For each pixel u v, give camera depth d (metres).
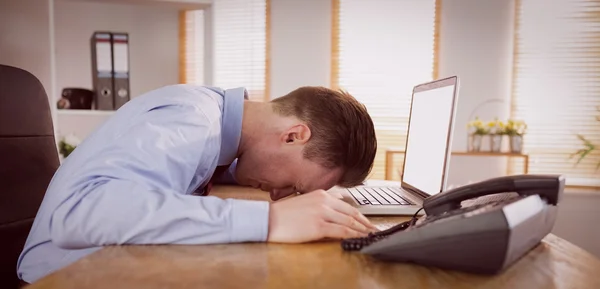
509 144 3.72
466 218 0.52
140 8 4.28
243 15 4.42
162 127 0.74
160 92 0.83
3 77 1.03
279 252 0.62
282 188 0.97
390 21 4.28
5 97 1.02
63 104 2.81
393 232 0.69
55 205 0.66
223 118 0.91
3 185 1.00
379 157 4.32
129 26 4.27
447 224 0.53
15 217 1.02
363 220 0.71
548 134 4.04
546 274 0.54
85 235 0.64
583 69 3.99
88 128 3.54
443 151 1.10
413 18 4.25
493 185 0.66
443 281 0.51
